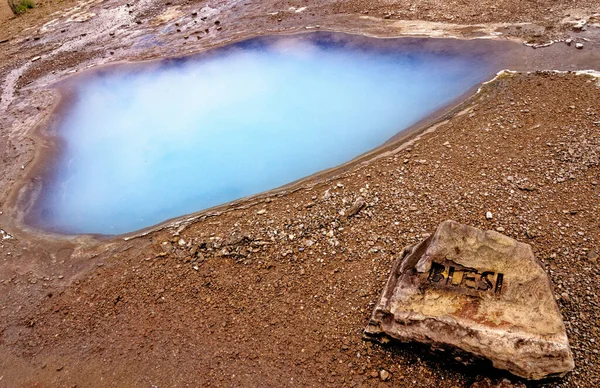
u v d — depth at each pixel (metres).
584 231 1.83
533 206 1.98
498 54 3.10
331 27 3.88
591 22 3.22
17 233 2.49
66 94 3.72
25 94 3.84
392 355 1.56
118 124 3.44
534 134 2.35
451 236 1.58
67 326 1.91
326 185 2.35
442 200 2.09
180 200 2.79
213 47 3.95
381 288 1.78
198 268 2.02
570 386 1.37
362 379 1.52
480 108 2.64
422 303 1.48
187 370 1.65
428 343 1.45
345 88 3.30
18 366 1.80
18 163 3.03
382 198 2.17
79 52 4.34
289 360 1.62
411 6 3.95
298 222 2.13
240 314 1.80
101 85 3.79
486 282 1.48
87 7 5.35
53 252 2.32
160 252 2.15
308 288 1.84
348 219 2.09
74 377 1.71
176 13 4.77
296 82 3.47
